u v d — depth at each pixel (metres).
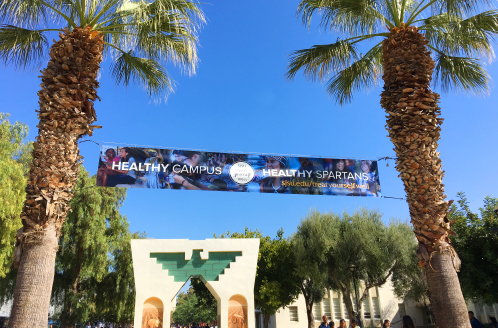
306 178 10.63
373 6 8.39
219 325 10.24
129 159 9.73
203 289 25.12
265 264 21.45
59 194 6.11
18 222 15.77
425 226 6.72
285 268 20.66
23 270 5.66
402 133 7.21
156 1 7.50
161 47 8.45
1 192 15.05
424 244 6.77
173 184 9.84
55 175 6.12
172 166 9.96
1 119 22.56
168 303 9.94
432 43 9.36
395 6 8.16
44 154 6.17
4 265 16.47
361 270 19.14
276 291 19.64
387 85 7.83
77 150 6.61
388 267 18.62
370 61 10.08
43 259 5.77
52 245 5.93
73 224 23.66
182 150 10.14
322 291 23.59
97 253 23.44
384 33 8.48
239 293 10.29
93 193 24.14
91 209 24.03
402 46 7.67
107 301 24.42
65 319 22.70
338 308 28.77
